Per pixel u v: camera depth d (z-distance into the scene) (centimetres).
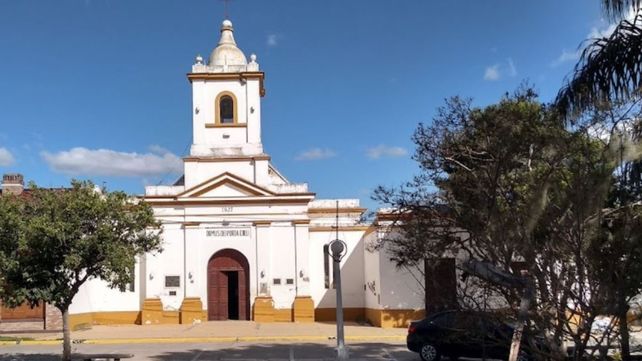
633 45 1185
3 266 1847
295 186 3675
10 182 3541
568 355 959
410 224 1614
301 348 2483
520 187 1008
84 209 1911
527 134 1036
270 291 3578
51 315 3127
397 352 2291
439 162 1480
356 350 2356
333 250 2114
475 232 1042
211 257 3619
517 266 976
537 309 927
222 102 3800
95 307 3591
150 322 3525
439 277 1348
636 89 1120
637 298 912
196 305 3534
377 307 3234
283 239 3622
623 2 1172
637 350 1099
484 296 1020
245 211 3638
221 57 3919
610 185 893
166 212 3619
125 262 1923
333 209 3859
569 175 934
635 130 940
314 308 3647
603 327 967
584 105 1166
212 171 3706
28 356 2269
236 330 3144
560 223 910
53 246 1872
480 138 1151
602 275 891
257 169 3700
